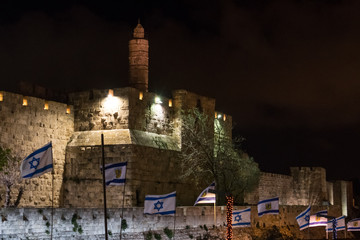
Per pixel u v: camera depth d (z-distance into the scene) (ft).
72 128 175.11
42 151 109.09
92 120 173.47
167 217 143.95
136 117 172.45
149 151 171.83
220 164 199.00
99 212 125.90
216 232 159.63
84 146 170.09
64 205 170.50
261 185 241.55
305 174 278.05
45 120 166.09
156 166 174.50
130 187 164.66
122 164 115.65
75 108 176.04
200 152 191.11
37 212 113.29
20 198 157.38
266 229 185.06
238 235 168.04
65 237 117.70
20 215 110.01
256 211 182.19
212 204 190.70
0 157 148.15
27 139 160.35
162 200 116.16
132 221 133.90
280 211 197.88
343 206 299.79
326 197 282.36
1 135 153.48
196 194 189.37
